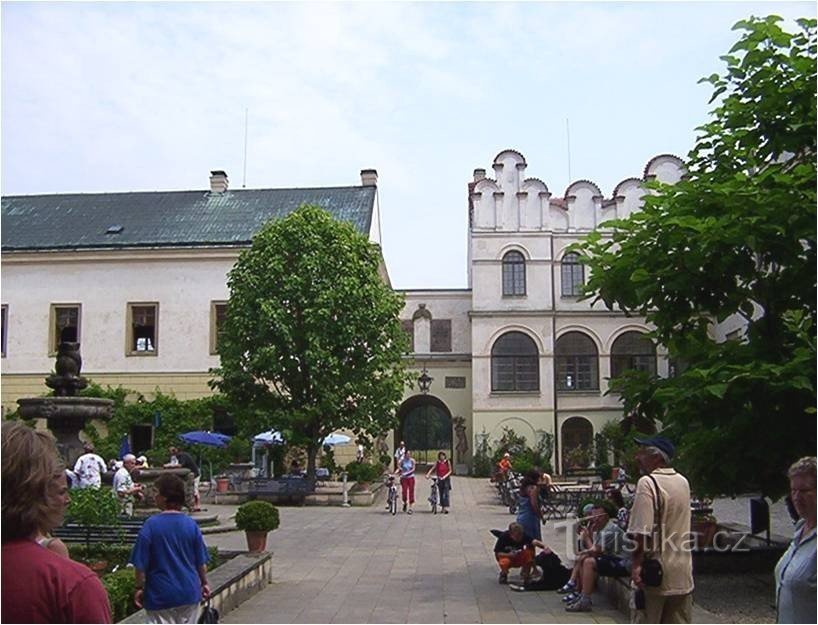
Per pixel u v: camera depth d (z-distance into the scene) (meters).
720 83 11.83
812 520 4.71
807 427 10.96
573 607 10.91
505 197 44.62
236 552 13.27
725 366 10.62
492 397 43.31
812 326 11.37
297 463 32.62
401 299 31.14
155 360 37.50
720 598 11.09
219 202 42.22
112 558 12.86
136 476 23.16
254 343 29.47
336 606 11.40
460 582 13.33
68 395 18.55
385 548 17.56
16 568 3.36
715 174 11.77
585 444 43.09
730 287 11.54
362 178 44.75
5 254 38.25
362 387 29.03
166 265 38.06
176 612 6.93
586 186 44.53
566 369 43.62
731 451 11.34
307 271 29.25
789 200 10.45
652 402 12.34
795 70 11.17
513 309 43.78
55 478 3.55
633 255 11.73
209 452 35.66
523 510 13.31
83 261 38.28
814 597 4.60
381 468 38.50
